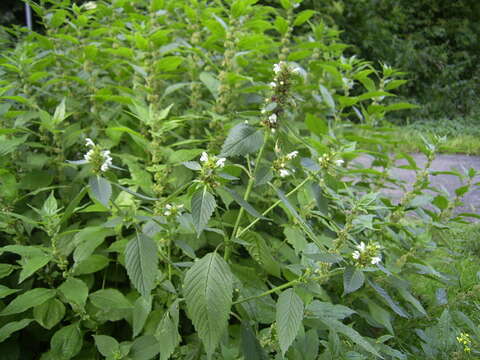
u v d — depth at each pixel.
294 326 0.33
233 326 0.52
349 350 0.47
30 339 0.56
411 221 0.81
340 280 0.59
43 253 0.45
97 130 0.67
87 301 0.53
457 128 2.60
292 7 0.84
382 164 0.80
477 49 3.16
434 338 0.55
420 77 2.88
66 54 0.84
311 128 0.74
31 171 0.62
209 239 0.58
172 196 0.39
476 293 0.66
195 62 0.77
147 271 0.32
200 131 0.73
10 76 0.77
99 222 0.59
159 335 0.39
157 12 0.83
